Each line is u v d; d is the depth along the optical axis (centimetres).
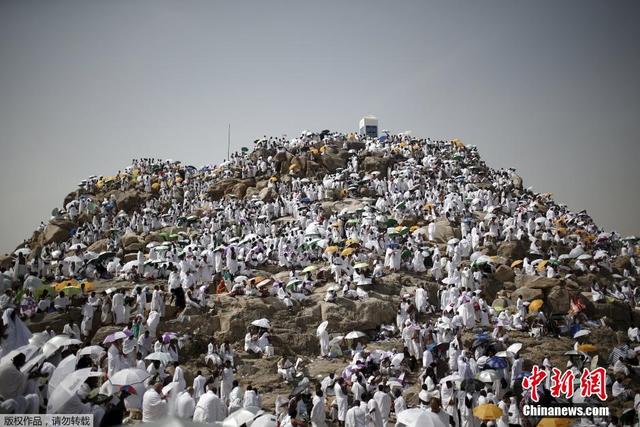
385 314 3147
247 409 1608
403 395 2388
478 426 2069
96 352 2111
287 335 2931
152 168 6312
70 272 3578
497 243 4241
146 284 3331
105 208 5359
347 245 3828
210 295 3186
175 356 2530
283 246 3816
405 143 6619
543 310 3384
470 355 2630
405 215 4719
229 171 6006
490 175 6103
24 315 2731
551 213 4956
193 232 4541
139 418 1823
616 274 4066
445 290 3403
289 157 6016
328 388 2402
